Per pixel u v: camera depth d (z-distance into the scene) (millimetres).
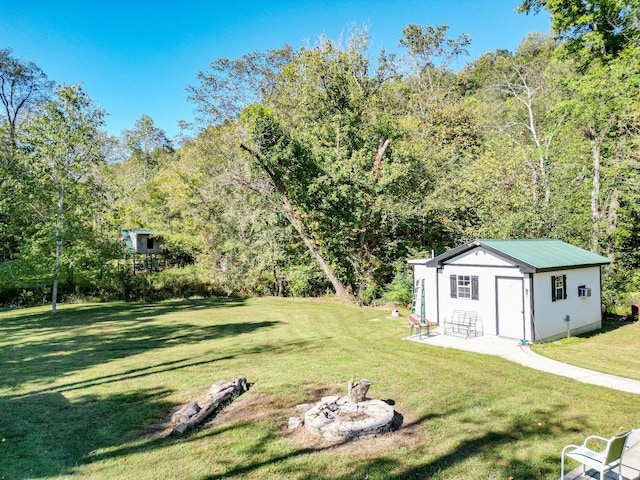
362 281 22906
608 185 20094
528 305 12469
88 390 8266
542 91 25672
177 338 13891
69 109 19078
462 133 29469
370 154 23078
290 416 6730
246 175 24641
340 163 22062
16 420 6754
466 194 23016
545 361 10203
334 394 7703
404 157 23984
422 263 15562
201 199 28359
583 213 20156
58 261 19422
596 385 8203
